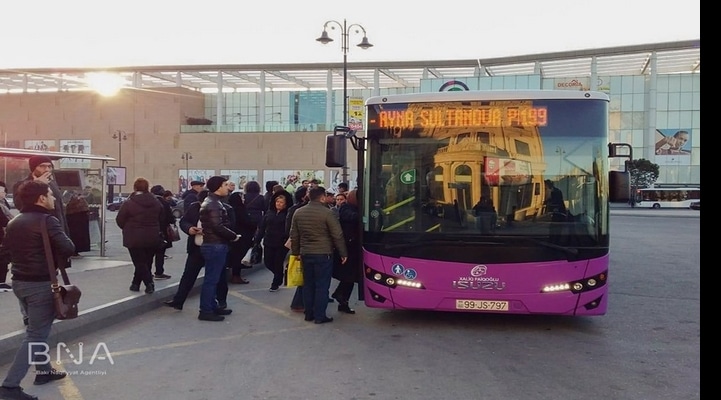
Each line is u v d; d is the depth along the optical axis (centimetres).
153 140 6425
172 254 1461
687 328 786
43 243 502
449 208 727
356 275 848
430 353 655
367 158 760
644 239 2320
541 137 721
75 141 6594
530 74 5844
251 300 975
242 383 550
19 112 6719
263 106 6200
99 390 532
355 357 638
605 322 820
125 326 782
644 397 518
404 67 5869
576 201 711
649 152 6288
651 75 5928
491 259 712
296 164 6088
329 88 6047
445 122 738
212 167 6281
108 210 4319
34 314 504
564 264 703
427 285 725
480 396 516
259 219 1305
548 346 689
